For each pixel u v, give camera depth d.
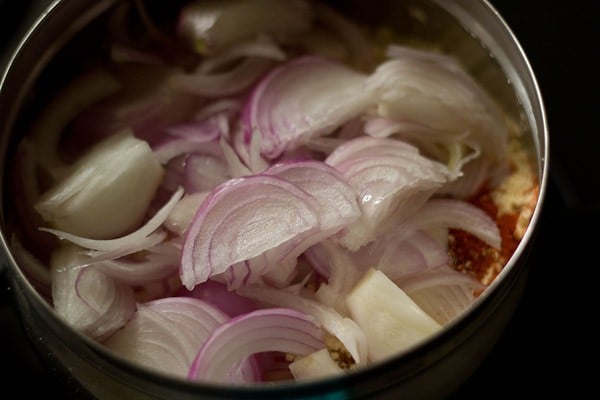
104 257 0.37
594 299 0.40
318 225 0.37
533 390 0.38
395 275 0.38
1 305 0.39
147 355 0.36
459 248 0.39
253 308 0.37
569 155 0.44
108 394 0.34
